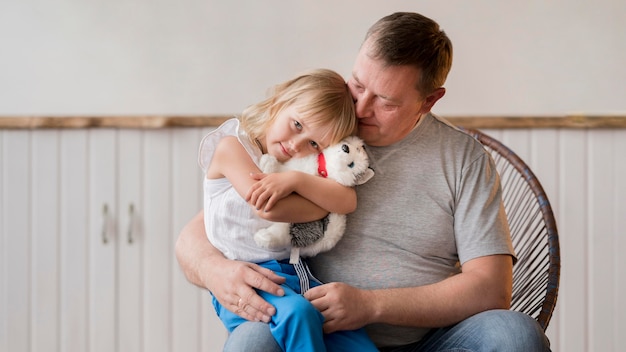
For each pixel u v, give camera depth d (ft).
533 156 9.16
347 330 5.00
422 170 5.57
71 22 9.32
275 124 5.23
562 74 9.19
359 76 5.19
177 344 9.37
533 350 4.70
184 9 9.31
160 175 9.30
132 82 9.34
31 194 9.30
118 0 9.31
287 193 5.01
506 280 5.36
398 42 5.03
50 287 9.34
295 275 5.26
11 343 9.33
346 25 9.28
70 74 9.33
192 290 9.36
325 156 5.20
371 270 5.48
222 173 5.33
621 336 9.16
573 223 9.15
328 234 5.27
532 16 9.18
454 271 5.70
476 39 9.20
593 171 9.12
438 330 5.40
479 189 5.55
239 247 5.32
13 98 9.32
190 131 9.29
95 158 9.30
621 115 9.00
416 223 5.53
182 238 5.79
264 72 9.32
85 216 9.32
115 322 9.34
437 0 9.21
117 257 9.34
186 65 9.32
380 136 5.47
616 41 9.17
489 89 9.21
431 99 5.45
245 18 9.31
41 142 9.29
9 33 9.31
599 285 9.15
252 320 4.81
